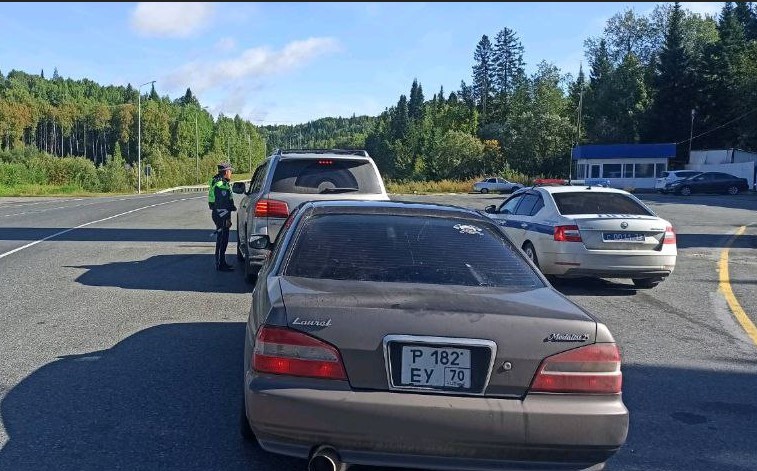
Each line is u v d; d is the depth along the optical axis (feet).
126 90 618.44
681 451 14.29
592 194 34.42
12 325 23.90
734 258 45.96
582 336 11.04
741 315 27.99
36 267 37.88
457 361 10.74
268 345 11.00
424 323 10.84
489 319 10.96
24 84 526.98
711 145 230.89
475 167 295.07
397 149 412.57
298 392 10.65
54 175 239.91
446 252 13.79
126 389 17.16
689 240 56.90
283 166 30.42
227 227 36.81
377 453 10.66
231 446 13.84
